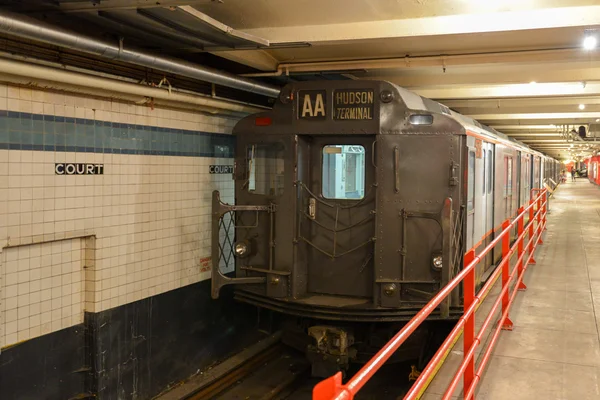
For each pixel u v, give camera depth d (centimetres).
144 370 641
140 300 633
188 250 711
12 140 484
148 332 646
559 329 659
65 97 533
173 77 670
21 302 505
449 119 646
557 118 1582
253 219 708
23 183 494
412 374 710
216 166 766
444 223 616
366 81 655
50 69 486
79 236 551
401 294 657
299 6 547
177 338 694
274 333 906
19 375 505
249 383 729
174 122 680
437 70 880
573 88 1023
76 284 564
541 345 603
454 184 643
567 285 885
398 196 655
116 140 593
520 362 554
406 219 652
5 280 489
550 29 554
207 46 618
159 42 597
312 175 698
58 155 527
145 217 637
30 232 501
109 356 590
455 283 383
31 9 456
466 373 443
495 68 873
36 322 520
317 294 704
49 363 536
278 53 751
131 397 623
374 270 661
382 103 653
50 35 452
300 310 664
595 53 708
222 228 781
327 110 664
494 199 937
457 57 734
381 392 695
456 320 712
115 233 595
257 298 705
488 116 1461
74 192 544
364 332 688
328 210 692
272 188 693
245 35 557
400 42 679
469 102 1282
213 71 669
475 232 760
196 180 724
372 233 674
